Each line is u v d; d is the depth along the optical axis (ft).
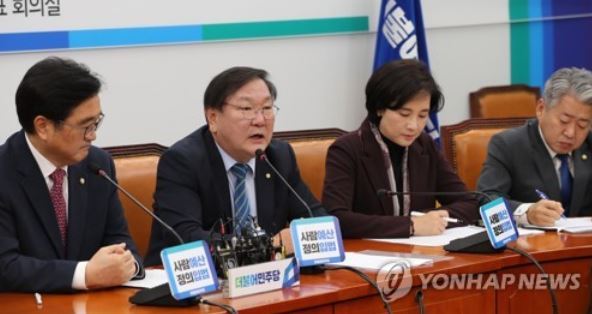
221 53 16.74
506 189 12.09
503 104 19.51
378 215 11.03
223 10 16.63
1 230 8.38
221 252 8.04
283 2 17.34
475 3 19.69
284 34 17.38
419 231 10.44
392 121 10.91
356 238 10.52
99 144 15.55
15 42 14.57
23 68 14.71
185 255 7.45
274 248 8.40
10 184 8.50
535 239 10.18
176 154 10.01
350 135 11.37
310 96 17.87
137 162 11.44
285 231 9.20
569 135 11.69
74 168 8.90
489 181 12.10
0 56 14.49
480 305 8.98
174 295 7.30
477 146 13.94
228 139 9.83
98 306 7.51
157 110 16.11
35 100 8.13
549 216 10.83
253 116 9.66
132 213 11.25
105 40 15.40
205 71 16.57
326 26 17.89
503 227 9.40
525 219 11.00
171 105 16.25
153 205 10.26
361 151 11.21
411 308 8.43
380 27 17.71
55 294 7.98
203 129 10.32
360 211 11.21
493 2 19.89
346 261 8.91
